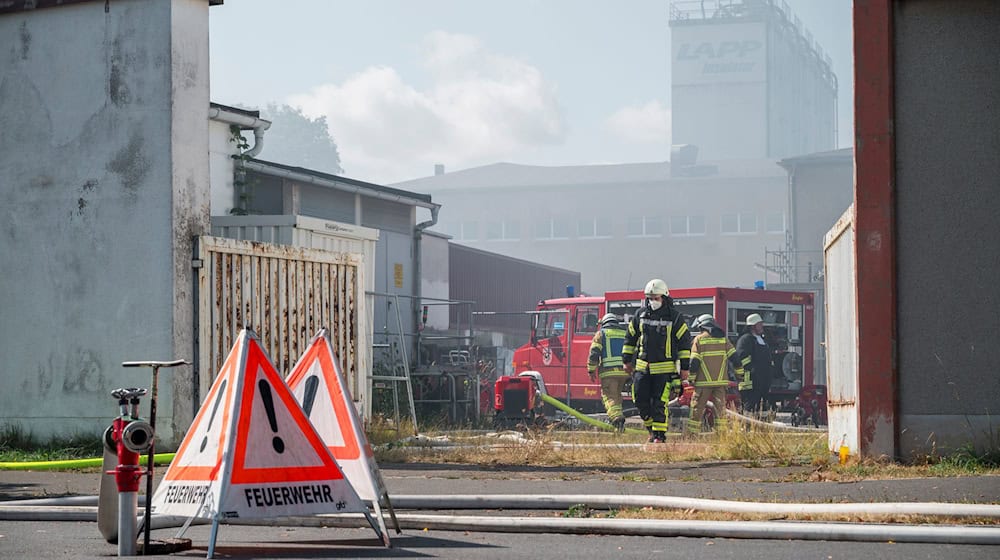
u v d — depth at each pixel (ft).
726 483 38.47
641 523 27.73
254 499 25.31
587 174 390.42
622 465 47.98
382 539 26.66
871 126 44.39
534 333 101.09
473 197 380.78
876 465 42.63
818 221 223.92
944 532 25.80
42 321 58.44
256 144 85.25
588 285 363.15
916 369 43.96
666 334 62.08
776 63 492.13
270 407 25.98
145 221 57.06
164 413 55.83
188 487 25.80
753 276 343.87
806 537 26.48
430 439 62.69
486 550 25.46
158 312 56.44
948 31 44.21
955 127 44.14
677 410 80.69
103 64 58.23
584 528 28.12
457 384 95.76
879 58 44.34
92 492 39.68
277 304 61.87
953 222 44.04
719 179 349.20
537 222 372.58
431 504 33.24
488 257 143.84
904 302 44.19
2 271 59.26
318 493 26.05
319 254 64.95
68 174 58.49
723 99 479.41
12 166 59.47
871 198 44.29
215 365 57.67
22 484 42.83
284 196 90.68
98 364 57.31
